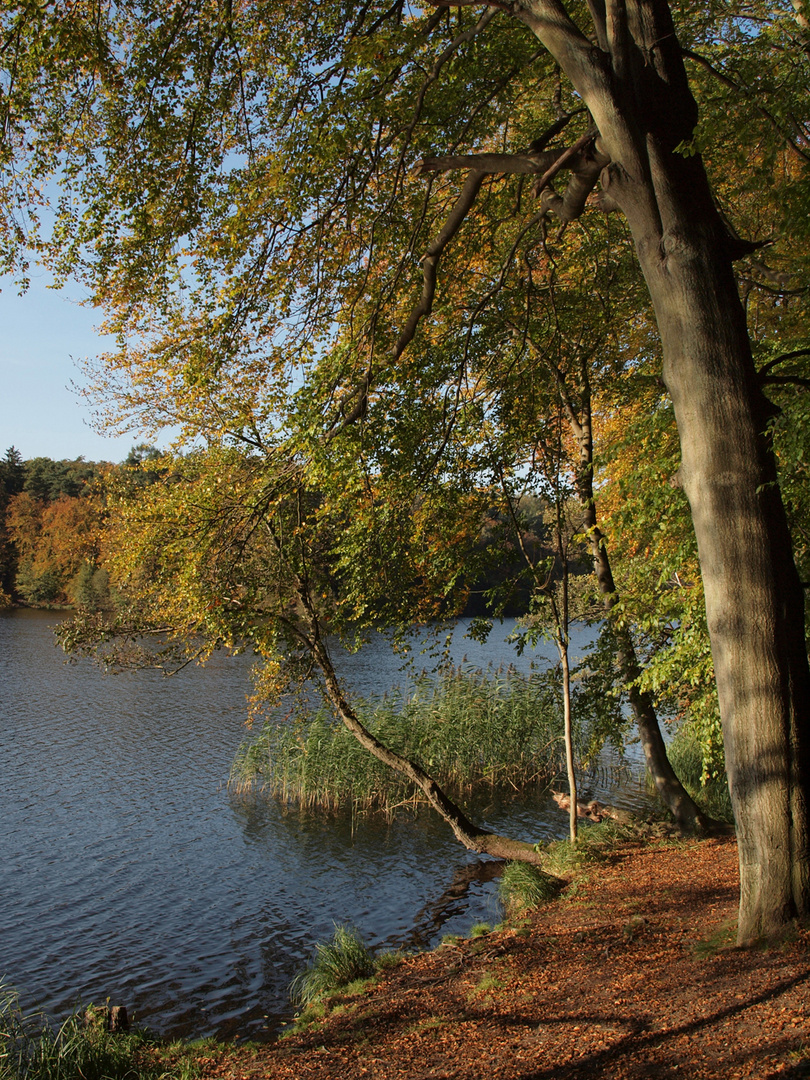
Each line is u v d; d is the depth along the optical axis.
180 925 10.35
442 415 10.37
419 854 13.04
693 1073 4.34
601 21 7.23
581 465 11.69
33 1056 6.21
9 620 57.28
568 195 7.74
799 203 6.60
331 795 15.77
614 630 11.48
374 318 8.87
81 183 8.06
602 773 17.88
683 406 6.11
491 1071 5.09
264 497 9.76
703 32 9.30
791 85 6.33
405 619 11.09
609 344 12.17
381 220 9.28
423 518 10.93
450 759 16.56
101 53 7.48
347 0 8.17
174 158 8.34
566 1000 6.06
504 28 9.01
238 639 11.61
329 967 8.26
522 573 10.97
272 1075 5.79
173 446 10.87
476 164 8.02
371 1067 5.61
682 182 6.28
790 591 5.77
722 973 5.56
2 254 7.95
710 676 8.61
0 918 10.55
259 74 8.55
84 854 12.87
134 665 11.11
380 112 8.08
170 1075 6.06
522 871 10.25
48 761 18.36
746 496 5.78
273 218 8.44
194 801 15.71
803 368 7.61
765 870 5.73
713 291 6.07
